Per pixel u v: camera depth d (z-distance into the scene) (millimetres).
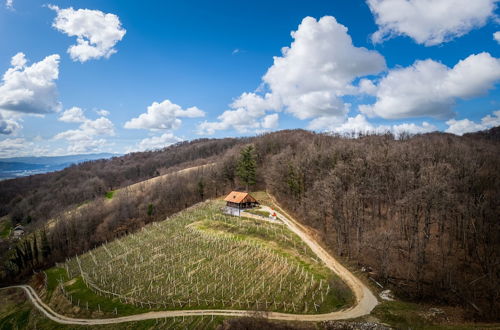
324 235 84500
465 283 58594
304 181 105500
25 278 111062
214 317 54719
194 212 120562
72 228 133125
